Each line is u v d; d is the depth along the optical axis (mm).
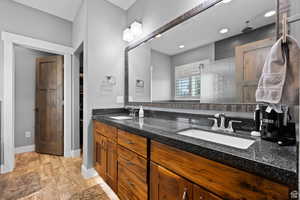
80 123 3010
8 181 1789
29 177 1890
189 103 1399
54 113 2717
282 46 653
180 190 799
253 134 914
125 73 2279
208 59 1260
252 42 1005
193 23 1363
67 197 1505
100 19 2037
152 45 1826
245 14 1042
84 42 2002
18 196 1512
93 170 1939
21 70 2834
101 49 2049
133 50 2139
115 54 2197
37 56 3023
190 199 748
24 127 2850
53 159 2496
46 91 2773
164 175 897
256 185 532
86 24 1914
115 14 2205
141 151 1079
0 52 2023
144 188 1050
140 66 2008
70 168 2162
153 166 982
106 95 2102
